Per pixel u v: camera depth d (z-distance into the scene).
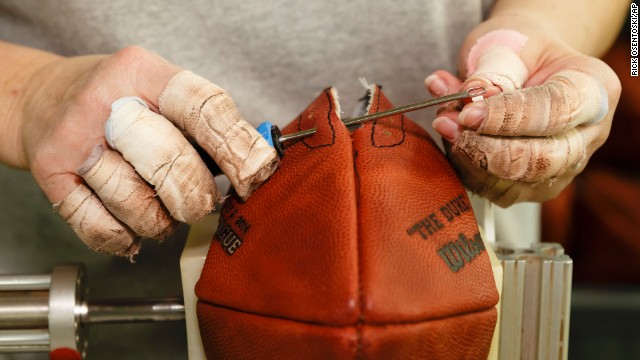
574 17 0.74
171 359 0.89
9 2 0.74
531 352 0.59
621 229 1.48
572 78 0.51
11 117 0.61
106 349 0.88
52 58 0.65
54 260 0.87
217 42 0.75
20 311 0.55
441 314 0.43
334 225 0.44
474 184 0.59
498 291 0.49
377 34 0.75
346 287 0.41
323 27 0.74
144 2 0.73
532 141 0.51
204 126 0.49
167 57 0.76
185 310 0.54
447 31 0.78
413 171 0.50
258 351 0.45
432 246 0.45
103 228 0.52
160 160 0.48
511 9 0.73
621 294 0.82
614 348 0.82
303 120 0.56
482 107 0.50
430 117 0.80
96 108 0.52
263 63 0.77
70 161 0.52
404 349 0.42
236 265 0.47
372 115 0.54
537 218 1.07
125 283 0.87
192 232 0.58
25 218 0.85
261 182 0.51
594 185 1.51
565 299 0.57
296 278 0.43
